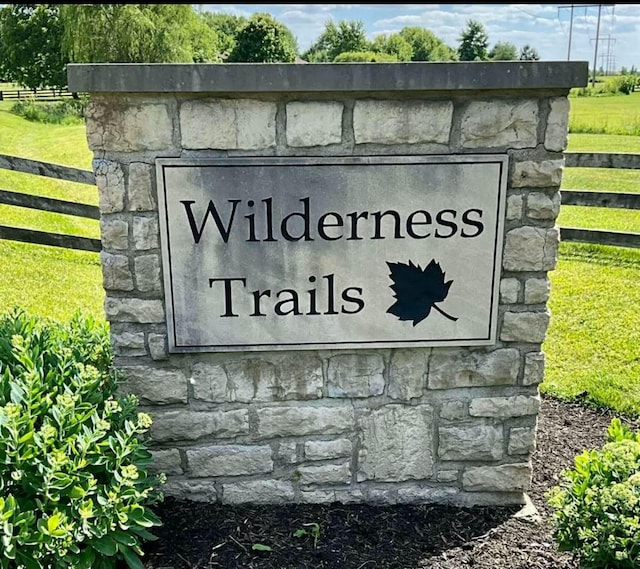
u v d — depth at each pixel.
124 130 2.30
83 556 2.03
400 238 2.42
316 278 2.45
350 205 2.38
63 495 2.02
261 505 2.69
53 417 2.16
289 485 2.69
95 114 2.29
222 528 2.53
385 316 2.50
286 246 2.42
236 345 2.51
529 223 2.43
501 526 2.59
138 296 2.48
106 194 2.36
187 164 2.32
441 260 2.45
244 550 2.41
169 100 2.27
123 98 2.27
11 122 16.66
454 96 2.29
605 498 2.01
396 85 2.21
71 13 20.81
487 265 2.46
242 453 2.64
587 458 2.30
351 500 2.71
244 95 2.27
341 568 2.33
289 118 2.30
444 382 2.59
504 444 2.66
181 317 2.48
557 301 5.30
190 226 2.39
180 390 2.58
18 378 2.18
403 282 2.46
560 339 4.63
